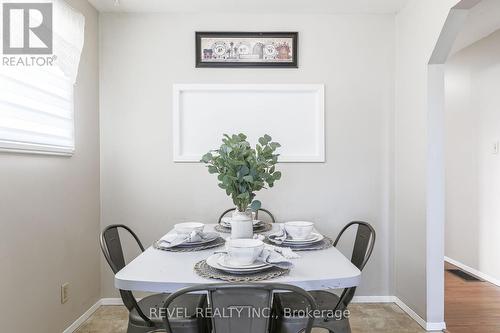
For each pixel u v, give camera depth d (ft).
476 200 10.82
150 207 8.87
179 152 8.86
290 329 4.84
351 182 8.98
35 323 6.11
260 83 8.86
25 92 5.92
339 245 8.95
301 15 8.91
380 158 8.99
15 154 5.62
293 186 8.95
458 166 11.65
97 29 8.70
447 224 12.24
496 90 9.99
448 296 9.21
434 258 7.40
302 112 8.98
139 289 3.91
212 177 8.90
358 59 8.96
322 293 5.84
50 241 6.59
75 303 7.51
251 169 5.35
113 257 5.55
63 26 6.77
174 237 5.70
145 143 8.85
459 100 11.56
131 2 8.27
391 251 8.98
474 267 10.91
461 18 6.69
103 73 8.79
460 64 11.50
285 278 3.94
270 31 8.87
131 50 8.81
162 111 8.86
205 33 8.78
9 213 5.48
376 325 7.62
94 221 8.47
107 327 7.57
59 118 6.98
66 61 6.79
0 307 5.28
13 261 5.57
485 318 7.93
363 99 8.96
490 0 7.89
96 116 8.62
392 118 8.98
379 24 8.97
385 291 9.00
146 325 4.83
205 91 8.88
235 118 8.93
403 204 8.53
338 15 8.92
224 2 8.30
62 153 6.94
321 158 8.89
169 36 8.84
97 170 8.66
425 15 7.50
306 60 8.91
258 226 7.15
